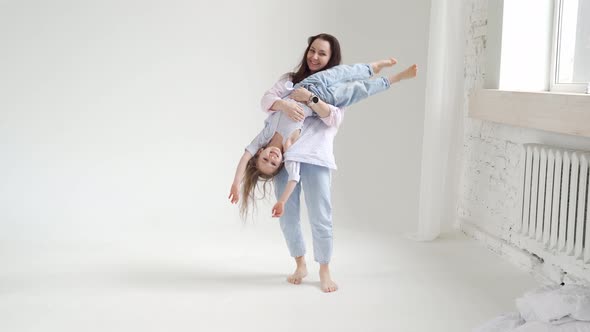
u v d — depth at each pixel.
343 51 4.51
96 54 4.29
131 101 4.37
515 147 3.56
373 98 4.58
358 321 2.62
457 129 3.99
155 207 4.48
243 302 2.86
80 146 4.35
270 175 3.03
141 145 4.42
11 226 4.30
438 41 3.82
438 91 3.87
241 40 4.43
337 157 4.61
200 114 4.46
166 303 2.84
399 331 2.51
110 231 4.26
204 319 2.64
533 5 3.56
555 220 3.00
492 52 3.71
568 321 2.16
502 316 2.42
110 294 2.97
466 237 4.09
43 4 4.20
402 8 4.50
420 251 3.75
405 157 4.64
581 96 2.69
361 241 3.99
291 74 3.16
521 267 3.40
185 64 4.40
